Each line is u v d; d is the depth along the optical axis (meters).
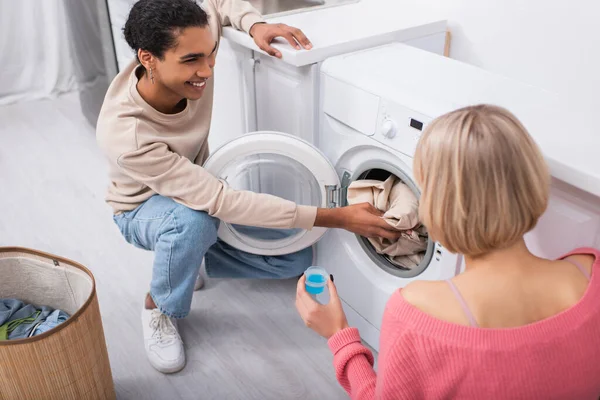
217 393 1.75
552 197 1.27
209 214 1.62
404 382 0.86
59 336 1.38
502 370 0.80
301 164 1.76
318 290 1.53
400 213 1.56
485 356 0.80
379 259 1.79
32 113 3.53
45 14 3.56
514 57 1.98
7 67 3.64
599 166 1.18
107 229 2.52
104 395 1.61
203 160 1.92
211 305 2.10
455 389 0.84
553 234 1.29
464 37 2.10
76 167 2.97
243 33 1.95
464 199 0.80
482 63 2.09
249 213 1.60
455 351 0.81
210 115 1.80
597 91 1.78
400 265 1.76
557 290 0.85
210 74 1.56
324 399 1.73
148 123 1.60
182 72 1.50
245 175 1.87
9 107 3.59
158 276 1.74
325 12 2.16
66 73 3.74
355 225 1.63
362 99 1.62
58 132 3.31
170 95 1.60
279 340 1.95
